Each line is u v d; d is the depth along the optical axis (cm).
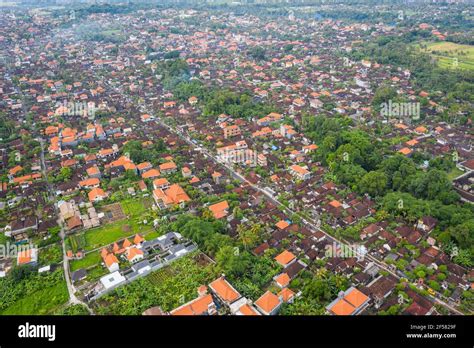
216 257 13388
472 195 17338
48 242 15038
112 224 16175
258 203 17238
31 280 13175
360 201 17062
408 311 11381
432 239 14288
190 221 14875
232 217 16200
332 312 11338
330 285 12356
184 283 12712
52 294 12638
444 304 11844
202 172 19888
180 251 14088
